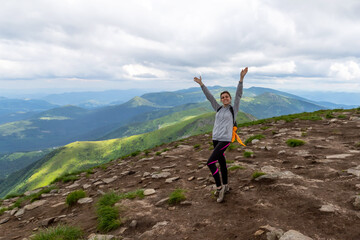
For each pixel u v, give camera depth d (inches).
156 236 193.0
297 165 322.0
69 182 606.2
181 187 326.3
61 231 227.3
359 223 156.1
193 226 200.2
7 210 429.7
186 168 446.9
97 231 226.8
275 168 323.6
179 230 196.5
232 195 254.4
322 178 256.7
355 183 221.0
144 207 263.4
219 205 235.6
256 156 417.4
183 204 253.6
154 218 229.5
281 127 762.2
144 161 634.8
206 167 413.7
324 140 473.1
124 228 218.8
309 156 358.9
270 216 190.4
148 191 323.6
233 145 549.3
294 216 183.0
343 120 711.7
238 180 303.4
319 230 157.9
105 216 238.8
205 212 225.5
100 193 375.2
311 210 186.1
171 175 410.3
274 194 233.0
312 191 221.0
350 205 182.5
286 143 487.2
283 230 165.2
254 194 244.8
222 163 257.1
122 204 277.4
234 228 183.8
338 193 208.8
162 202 268.8
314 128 638.5
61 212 331.6
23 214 369.1
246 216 200.2
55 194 473.4
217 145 258.8
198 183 333.1
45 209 366.9
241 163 387.2
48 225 279.6
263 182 270.7
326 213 176.1
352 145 401.4
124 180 461.4
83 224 253.9
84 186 482.9
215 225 195.3
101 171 680.4
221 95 271.7
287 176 270.1
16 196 604.7
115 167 673.6
